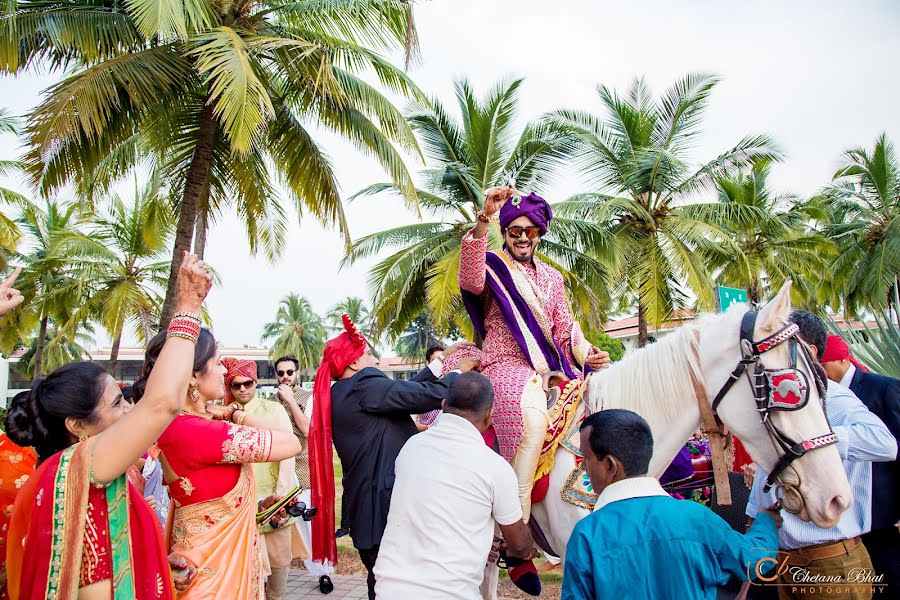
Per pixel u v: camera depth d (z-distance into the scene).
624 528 2.01
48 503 1.89
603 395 2.89
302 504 3.15
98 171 11.70
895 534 3.26
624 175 17.42
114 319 22.34
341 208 11.80
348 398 3.30
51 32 8.77
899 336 5.09
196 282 2.10
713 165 17.08
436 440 2.60
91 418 2.21
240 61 8.54
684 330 2.79
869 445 2.85
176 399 1.94
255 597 2.54
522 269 3.31
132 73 8.86
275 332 63.28
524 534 2.57
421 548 2.42
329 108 11.06
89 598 1.93
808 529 3.02
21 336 27.69
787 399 2.37
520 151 17.14
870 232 25.98
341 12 10.46
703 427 2.69
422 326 62.41
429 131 17.64
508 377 3.02
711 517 1.99
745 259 17.12
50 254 22.97
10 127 17.97
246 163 11.89
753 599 3.72
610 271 17.00
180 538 2.43
